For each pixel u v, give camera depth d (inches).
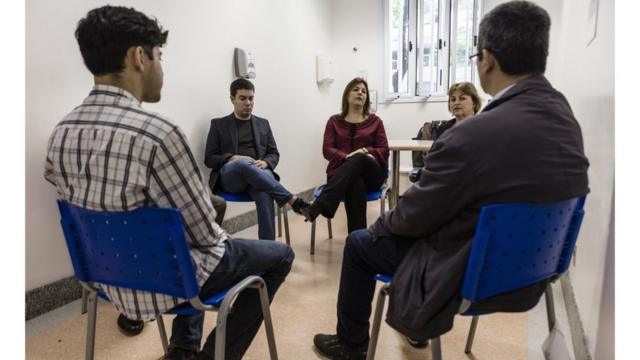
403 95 178.7
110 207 35.3
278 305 76.7
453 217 38.6
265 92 132.3
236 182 95.3
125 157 34.7
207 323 70.5
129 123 35.5
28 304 68.6
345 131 111.9
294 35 149.3
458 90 106.0
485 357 59.7
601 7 55.0
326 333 66.5
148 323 69.4
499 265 36.3
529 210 35.1
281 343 63.7
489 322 70.1
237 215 122.9
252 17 124.0
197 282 37.6
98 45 37.7
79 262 41.2
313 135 168.2
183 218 38.6
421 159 135.0
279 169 143.5
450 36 169.6
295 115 152.7
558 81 142.4
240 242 46.5
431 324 37.9
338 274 91.6
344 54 183.8
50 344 62.4
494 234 34.7
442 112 172.1
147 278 37.8
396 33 177.2
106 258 38.6
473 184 36.0
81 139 36.1
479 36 42.3
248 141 109.4
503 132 35.2
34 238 68.9
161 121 36.4
